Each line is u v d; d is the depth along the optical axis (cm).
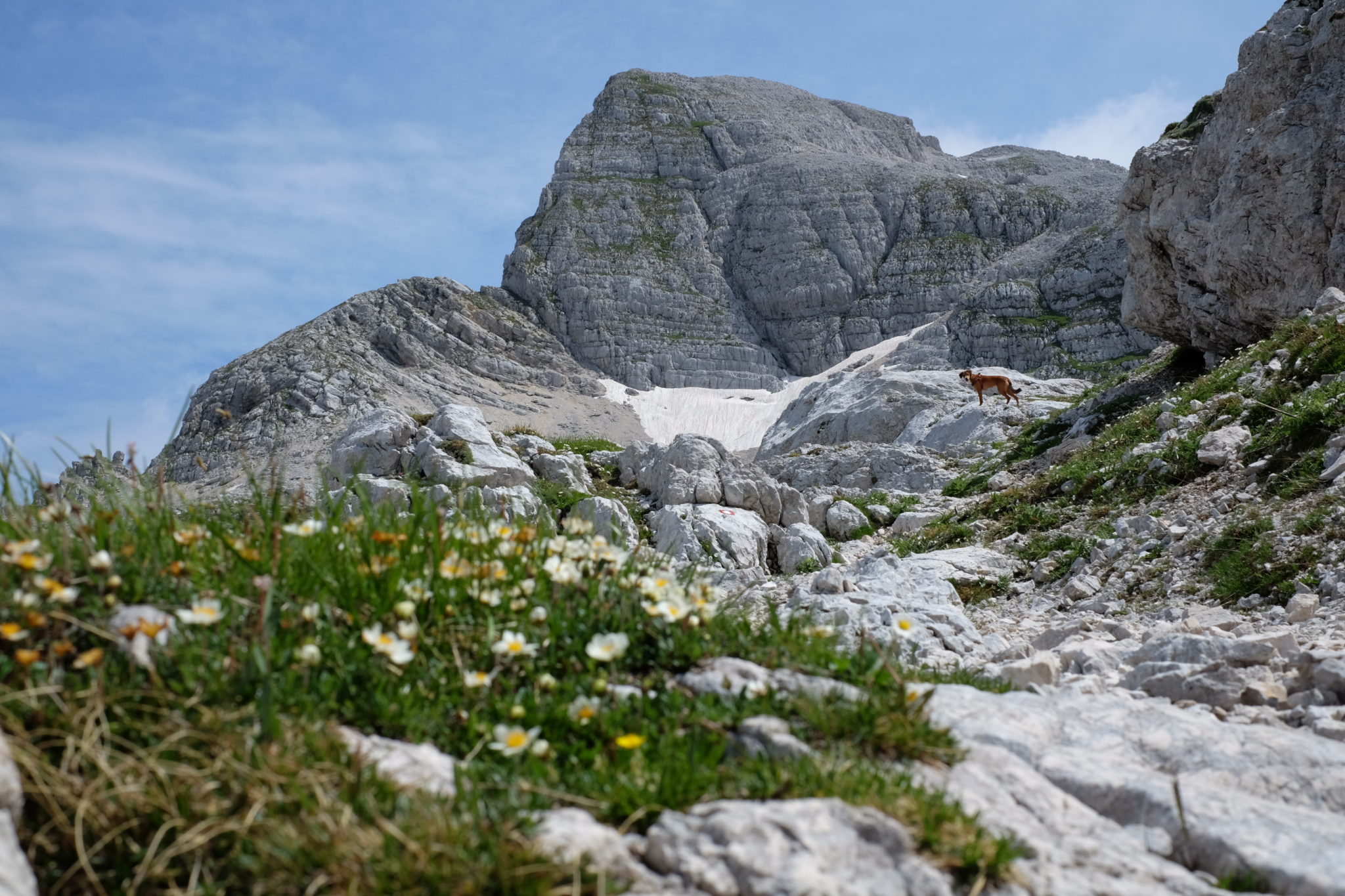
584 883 321
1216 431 1661
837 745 415
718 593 592
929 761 426
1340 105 2467
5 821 304
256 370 19300
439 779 370
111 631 402
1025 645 905
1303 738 542
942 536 1952
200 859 326
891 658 515
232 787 343
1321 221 2472
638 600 499
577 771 394
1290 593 1060
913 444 3612
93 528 458
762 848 339
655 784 378
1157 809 441
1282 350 1894
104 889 323
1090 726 550
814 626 545
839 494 2916
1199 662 738
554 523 596
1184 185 2872
